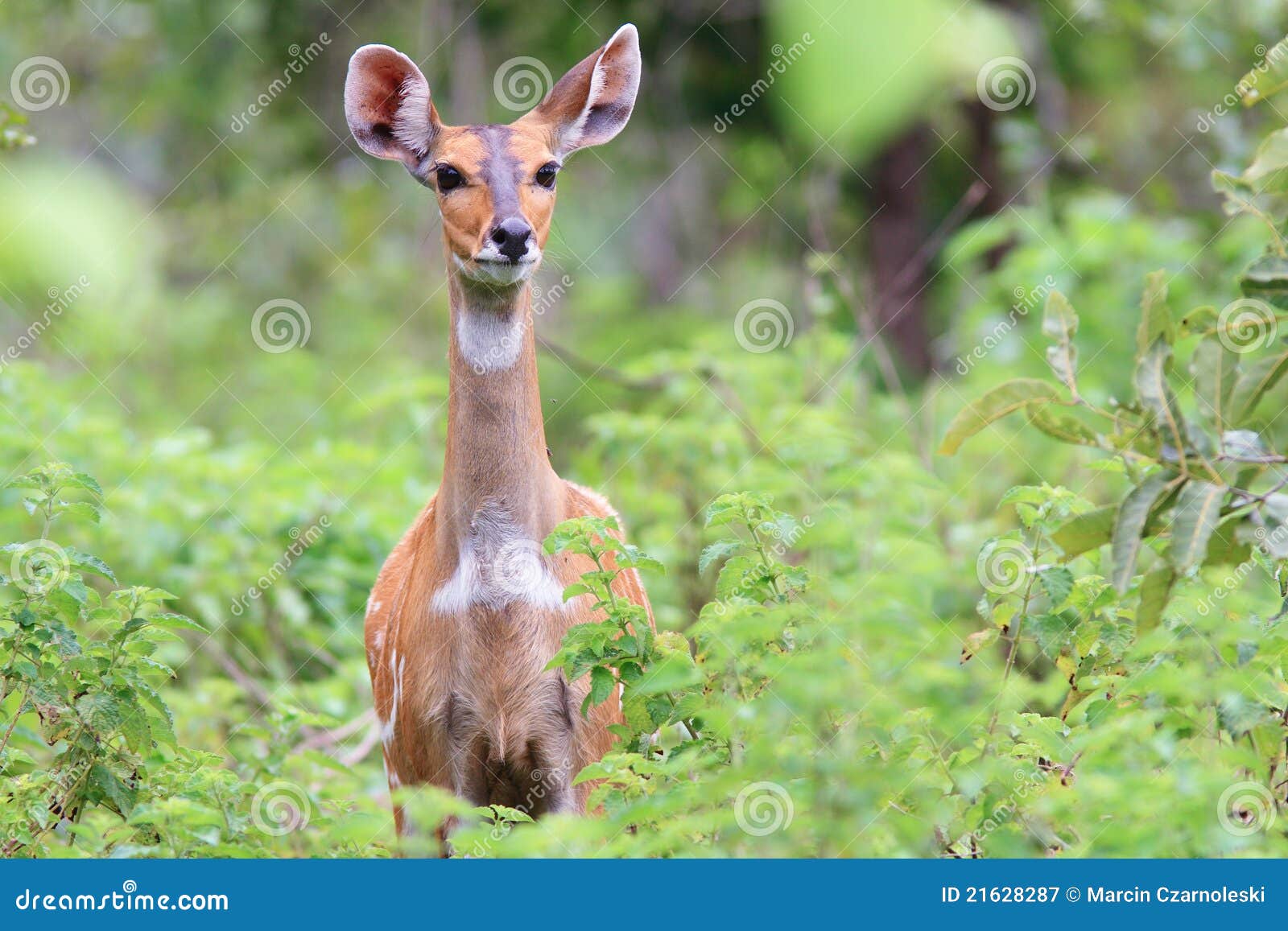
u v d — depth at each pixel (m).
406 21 21.05
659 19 19.83
